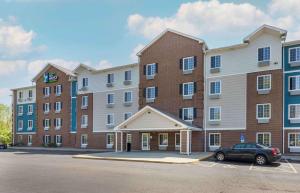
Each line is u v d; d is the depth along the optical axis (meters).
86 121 51.03
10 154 38.59
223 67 37.41
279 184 14.76
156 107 42.22
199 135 38.34
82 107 51.53
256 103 34.94
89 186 13.85
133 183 14.66
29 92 63.34
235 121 36.16
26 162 26.52
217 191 12.77
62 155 36.09
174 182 15.00
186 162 25.80
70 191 12.70
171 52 41.47
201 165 24.02
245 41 35.66
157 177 16.75
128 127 39.78
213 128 37.59
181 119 39.56
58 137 56.81
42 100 60.09
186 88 40.00
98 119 49.31
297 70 32.91
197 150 38.34
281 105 33.44
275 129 33.62
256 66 35.22
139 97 44.19
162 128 36.81
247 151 25.44
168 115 37.00
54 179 15.98
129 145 40.91
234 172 19.44
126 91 46.16
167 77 41.59
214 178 16.53
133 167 22.17
